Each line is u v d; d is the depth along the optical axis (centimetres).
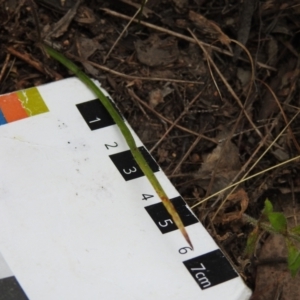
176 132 29
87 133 27
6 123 27
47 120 27
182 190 28
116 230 24
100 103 28
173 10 31
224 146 29
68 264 24
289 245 24
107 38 30
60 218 24
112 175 26
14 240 24
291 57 31
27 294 23
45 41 30
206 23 31
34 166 26
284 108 30
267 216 25
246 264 26
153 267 24
